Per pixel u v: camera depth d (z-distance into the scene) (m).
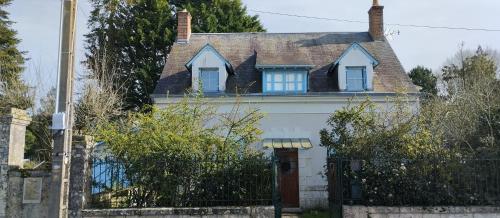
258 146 17.09
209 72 18.77
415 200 10.74
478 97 15.52
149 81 27.33
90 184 10.72
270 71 18.53
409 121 11.73
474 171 10.79
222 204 10.82
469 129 13.30
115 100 21.73
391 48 20.75
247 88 18.70
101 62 25.91
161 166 10.85
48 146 19.84
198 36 21.91
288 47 20.84
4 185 10.35
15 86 21.06
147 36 28.34
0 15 30.94
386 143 11.23
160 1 29.12
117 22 29.33
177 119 11.70
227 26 29.92
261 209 10.49
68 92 9.10
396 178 10.80
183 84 18.95
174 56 20.52
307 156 17.61
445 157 10.91
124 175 10.80
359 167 10.95
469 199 10.65
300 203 17.20
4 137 10.51
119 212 10.30
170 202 10.77
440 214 10.48
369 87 18.25
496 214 10.40
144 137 11.09
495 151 11.47
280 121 17.91
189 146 11.06
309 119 17.92
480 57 33.28
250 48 20.98
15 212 10.28
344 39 21.42
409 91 18.05
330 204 12.06
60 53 9.12
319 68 19.55
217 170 10.92
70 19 9.18
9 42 30.45
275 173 11.19
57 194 8.88
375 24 21.36
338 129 12.14
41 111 20.89
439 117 13.76
